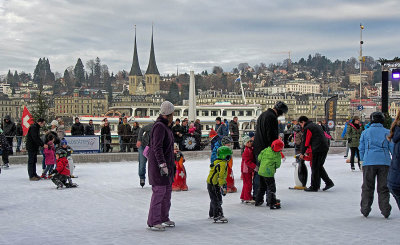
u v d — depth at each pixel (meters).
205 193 13.34
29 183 16.06
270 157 10.50
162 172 8.52
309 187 13.34
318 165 13.17
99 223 9.20
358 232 8.11
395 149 8.41
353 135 18.72
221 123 24.92
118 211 10.53
